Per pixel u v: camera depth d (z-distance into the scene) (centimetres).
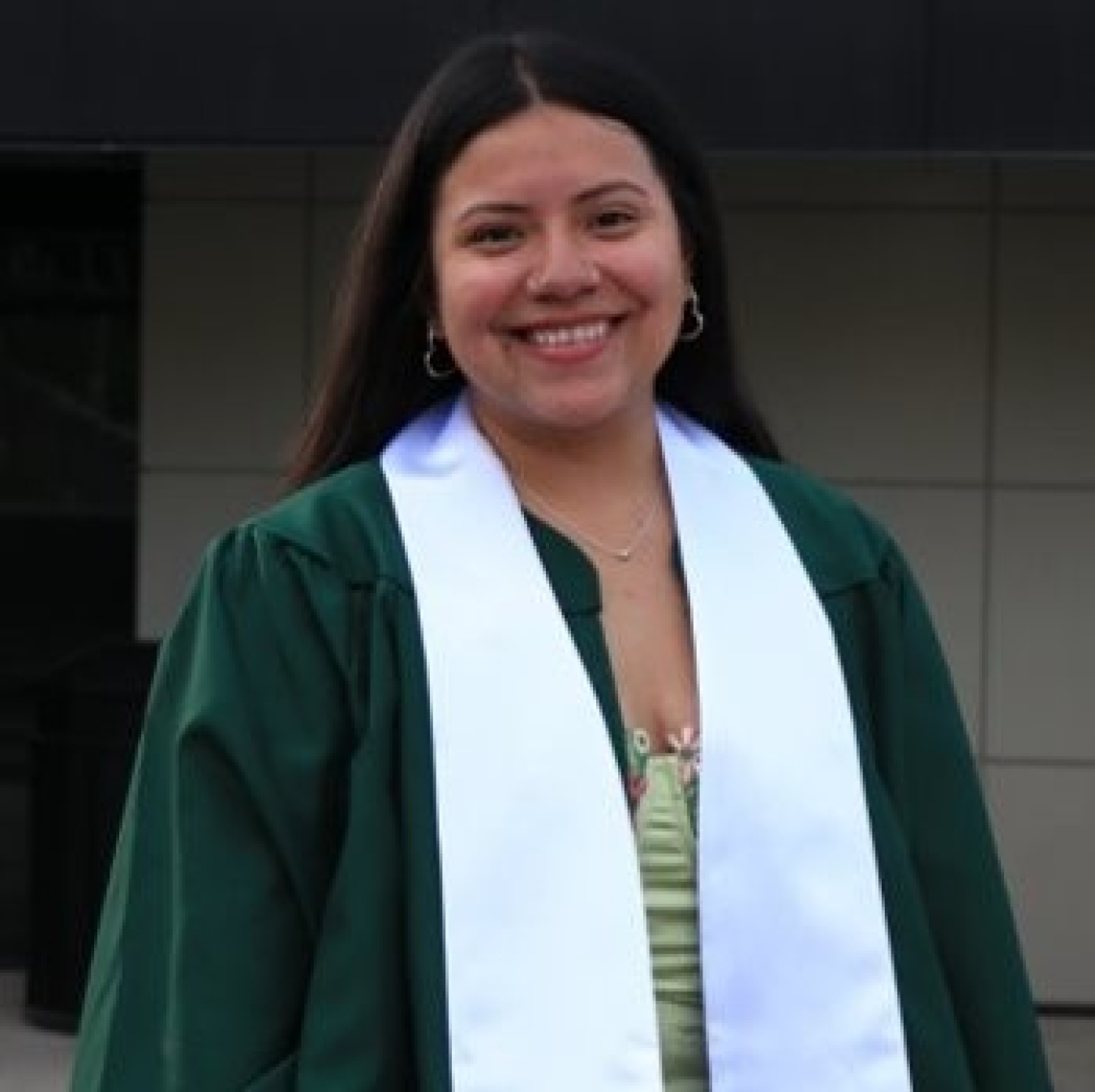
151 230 973
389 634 282
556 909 272
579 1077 269
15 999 977
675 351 332
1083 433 965
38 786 916
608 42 788
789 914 282
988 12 785
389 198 308
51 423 1112
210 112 796
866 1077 282
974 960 306
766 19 789
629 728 289
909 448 966
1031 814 970
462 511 293
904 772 305
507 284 291
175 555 980
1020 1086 305
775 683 291
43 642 1131
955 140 789
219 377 976
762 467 319
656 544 305
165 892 284
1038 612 970
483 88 294
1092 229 959
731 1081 279
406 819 275
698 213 317
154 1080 279
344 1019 270
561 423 294
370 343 318
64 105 796
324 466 323
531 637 283
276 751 277
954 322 963
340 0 792
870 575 308
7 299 1101
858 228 963
